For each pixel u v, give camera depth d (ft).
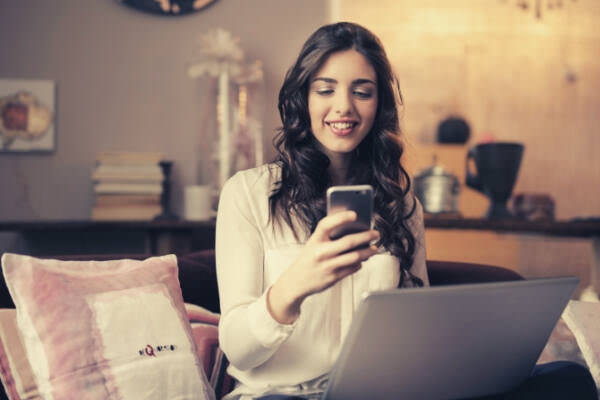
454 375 3.59
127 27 10.08
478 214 9.77
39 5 9.96
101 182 9.07
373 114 4.53
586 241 9.30
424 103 10.37
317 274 3.34
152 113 10.12
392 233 4.82
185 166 10.16
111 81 10.07
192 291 5.82
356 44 4.44
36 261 4.44
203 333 5.26
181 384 4.36
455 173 9.83
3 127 9.87
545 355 5.44
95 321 4.30
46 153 10.02
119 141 10.11
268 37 10.20
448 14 10.36
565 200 10.47
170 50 10.12
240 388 4.34
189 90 10.13
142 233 10.11
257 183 4.73
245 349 3.86
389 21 10.32
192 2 10.04
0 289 4.88
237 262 4.38
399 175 5.04
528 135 10.45
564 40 10.43
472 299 3.27
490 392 3.85
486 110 10.41
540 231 8.98
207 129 9.99
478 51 10.39
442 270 6.17
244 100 9.70
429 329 3.28
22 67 9.95
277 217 4.61
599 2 10.42
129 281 4.66
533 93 10.43
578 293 9.32
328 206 3.32
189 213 9.31
